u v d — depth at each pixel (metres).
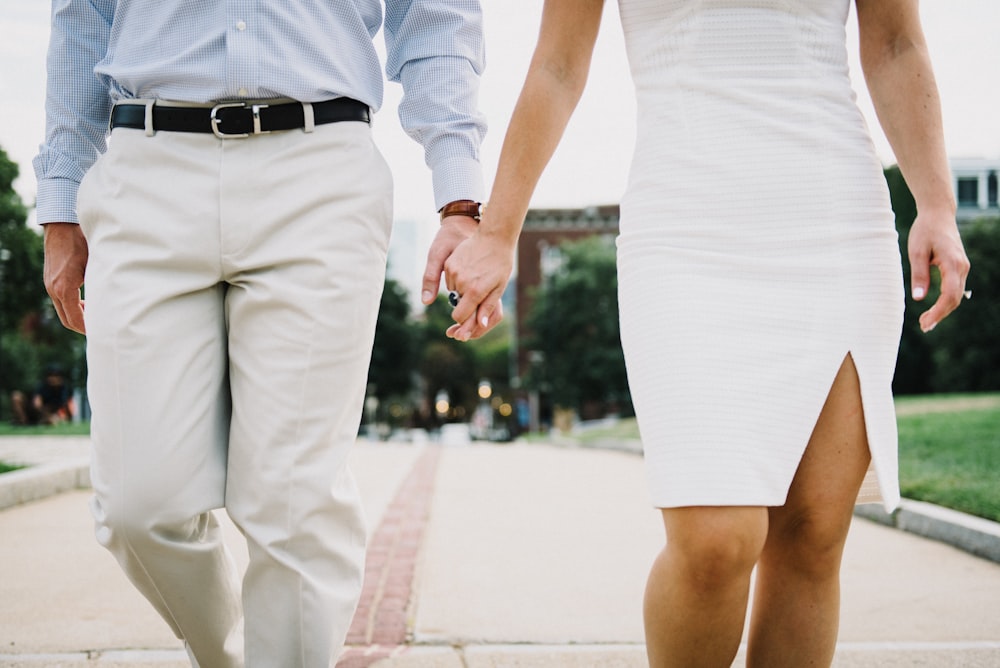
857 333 1.76
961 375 23.34
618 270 1.91
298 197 1.85
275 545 1.86
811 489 1.78
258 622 1.88
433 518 5.51
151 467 1.79
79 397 29.61
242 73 1.82
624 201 1.90
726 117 1.80
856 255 1.78
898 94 1.88
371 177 1.92
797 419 1.71
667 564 1.76
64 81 2.04
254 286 1.87
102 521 1.83
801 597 1.85
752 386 1.69
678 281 1.75
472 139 2.15
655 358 1.74
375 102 2.01
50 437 11.39
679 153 1.81
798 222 1.77
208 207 1.83
